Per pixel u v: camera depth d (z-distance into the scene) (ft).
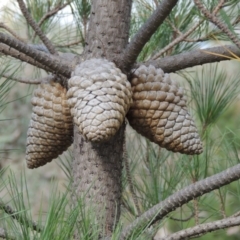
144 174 5.45
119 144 4.97
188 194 4.61
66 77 4.87
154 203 5.32
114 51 4.92
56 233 4.24
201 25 5.27
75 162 4.96
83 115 4.57
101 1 4.95
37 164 5.10
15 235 4.32
